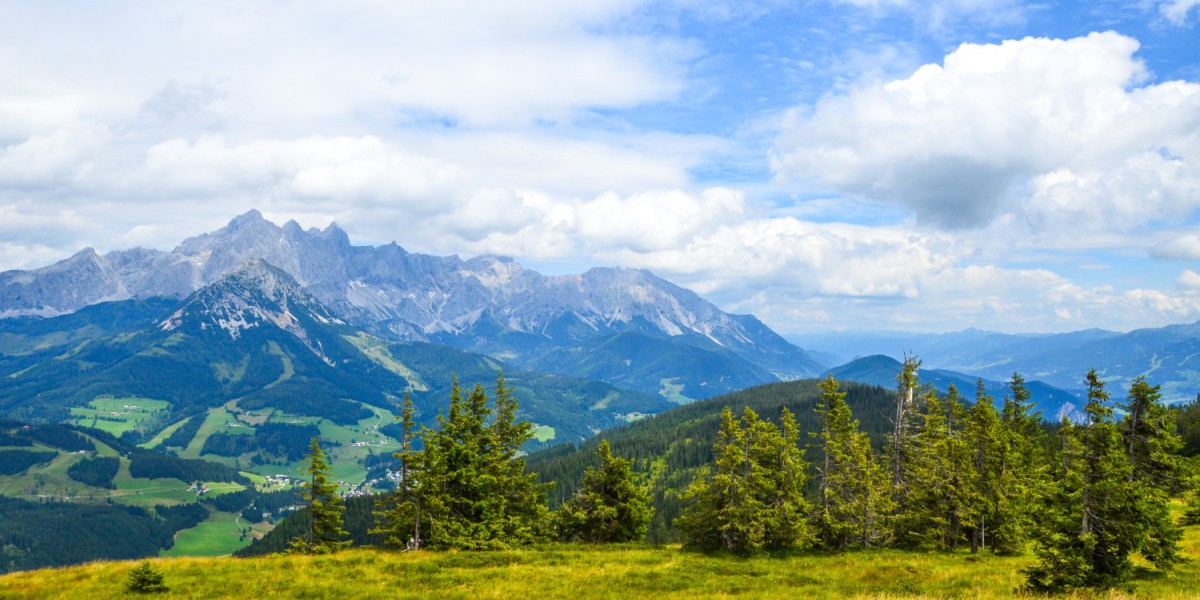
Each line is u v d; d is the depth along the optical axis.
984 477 49.50
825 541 49.34
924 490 52.16
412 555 41.66
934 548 49.84
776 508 47.06
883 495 52.72
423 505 46.72
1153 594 27.94
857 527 49.09
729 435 48.91
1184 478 47.12
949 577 35.84
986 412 50.78
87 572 33.12
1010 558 44.03
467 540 45.34
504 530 49.97
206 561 37.75
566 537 57.28
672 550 48.47
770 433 49.03
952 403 65.62
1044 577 30.45
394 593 31.06
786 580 36.25
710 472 49.06
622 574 36.41
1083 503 29.36
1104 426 29.94
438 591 31.48
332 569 35.84
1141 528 28.83
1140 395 46.28
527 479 54.09
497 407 55.53
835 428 52.16
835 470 51.09
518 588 32.59
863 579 36.50
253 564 36.56
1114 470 29.16
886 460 57.56
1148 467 45.56
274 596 30.00
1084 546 29.31
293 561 37.66
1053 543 29.97
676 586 33.94
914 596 29.17
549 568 38.19
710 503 47.56
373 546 48.78
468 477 47.28
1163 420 46.06
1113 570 29.33
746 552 46.00
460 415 49.00
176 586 30.89
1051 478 45.09
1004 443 50.94
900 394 57.84
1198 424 99.50
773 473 47.91
